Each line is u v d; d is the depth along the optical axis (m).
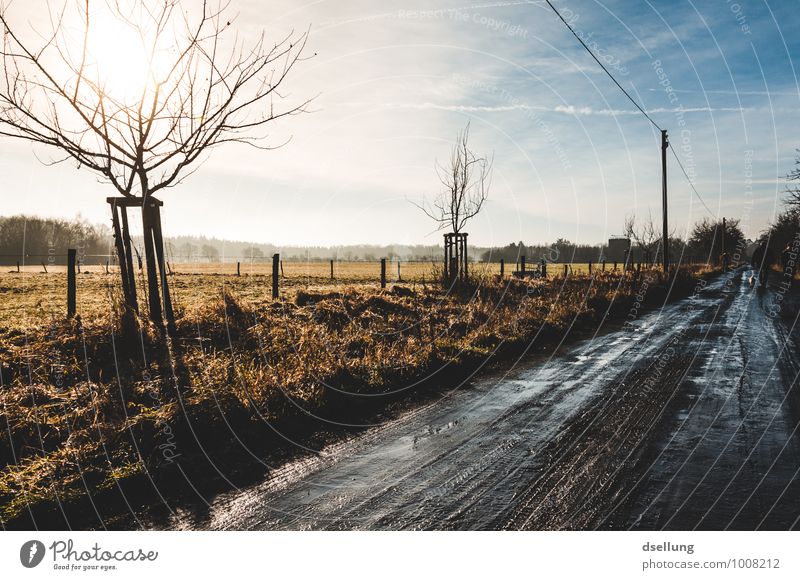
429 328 10.67
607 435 5.40
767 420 5.82
